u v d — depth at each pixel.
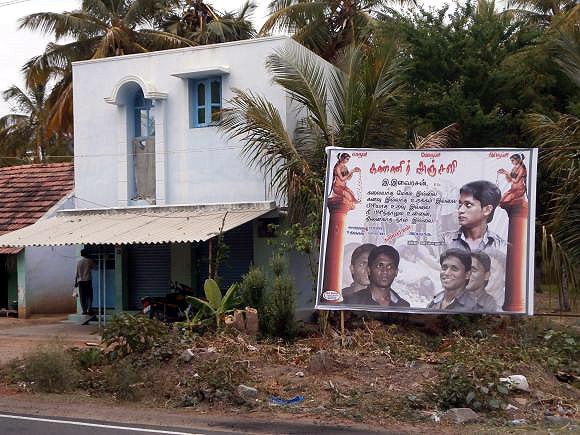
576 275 14.08
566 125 15.20
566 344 13.79
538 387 11.55
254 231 18.69
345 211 14.41
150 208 19.42
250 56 18.86
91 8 33.56
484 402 10.54
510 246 13.71
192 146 19.44
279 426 9.98
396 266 14.07
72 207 23.95
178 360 12.68
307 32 30.58
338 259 14.28
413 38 21.83
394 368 12.19
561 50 17.98
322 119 17.28
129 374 12.11
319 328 15.83
